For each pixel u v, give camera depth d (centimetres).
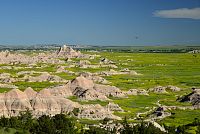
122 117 16925
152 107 19738
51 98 17712
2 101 17262
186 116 17375
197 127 14188
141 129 12038
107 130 12825
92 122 15412
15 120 12106
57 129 11925
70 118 14950
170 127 13862
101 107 17512
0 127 11269
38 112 16925
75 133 12175
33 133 11500
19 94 17612
